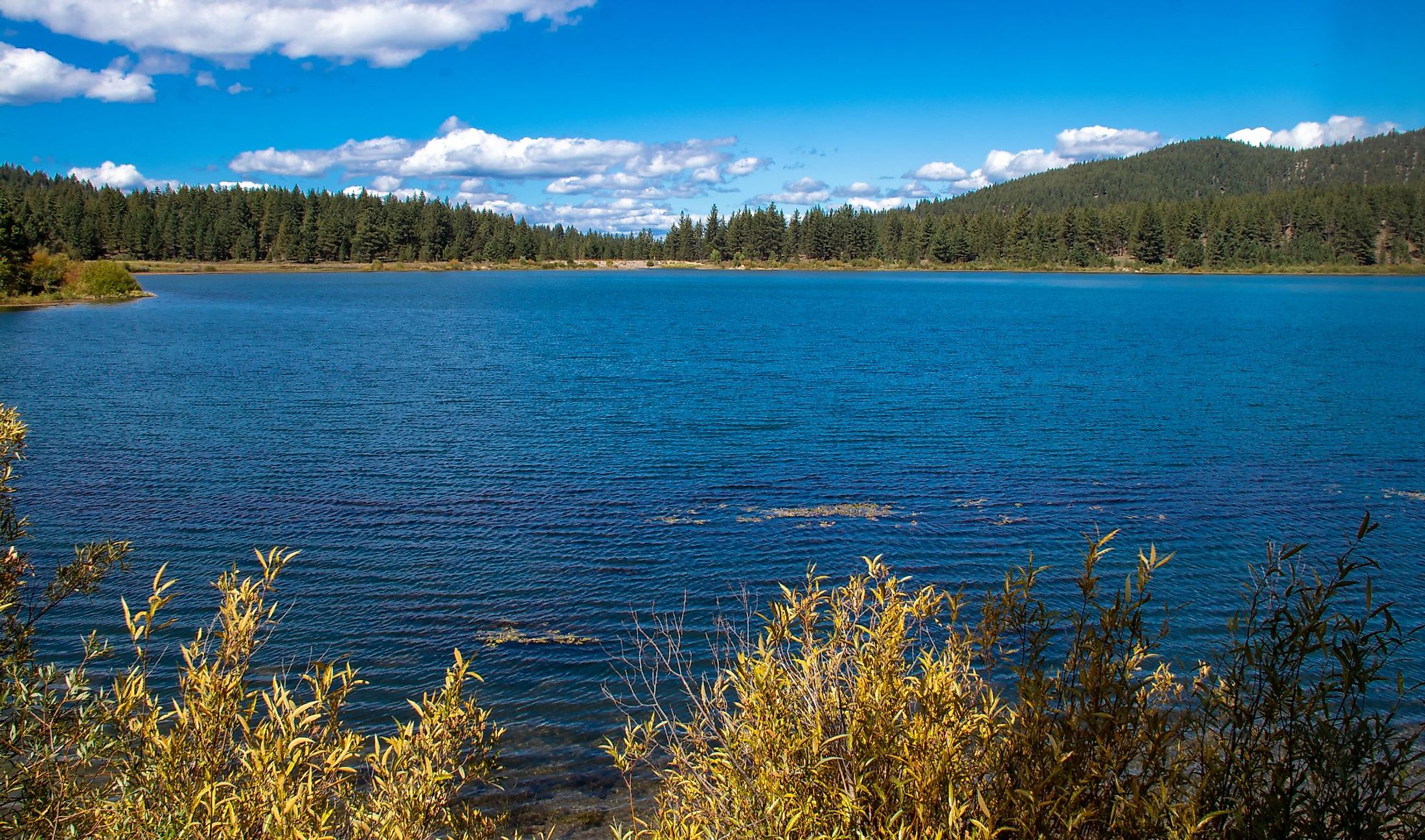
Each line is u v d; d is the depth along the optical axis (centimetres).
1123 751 258
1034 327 5259
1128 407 2461
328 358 3503
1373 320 5841
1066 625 893
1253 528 1355
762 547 1264
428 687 834
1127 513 1436
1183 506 1477
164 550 1206
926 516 1420
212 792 248
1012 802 251
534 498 1502
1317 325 5412
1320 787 244
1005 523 1380
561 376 3064
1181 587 1083
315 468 1689
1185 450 1916
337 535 1289
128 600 1012
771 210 17875
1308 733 252
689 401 2539
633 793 640
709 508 1457
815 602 349
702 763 306
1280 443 1995
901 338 4553
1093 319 5947
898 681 293
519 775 669
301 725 276
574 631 969
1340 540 1291
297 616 997
